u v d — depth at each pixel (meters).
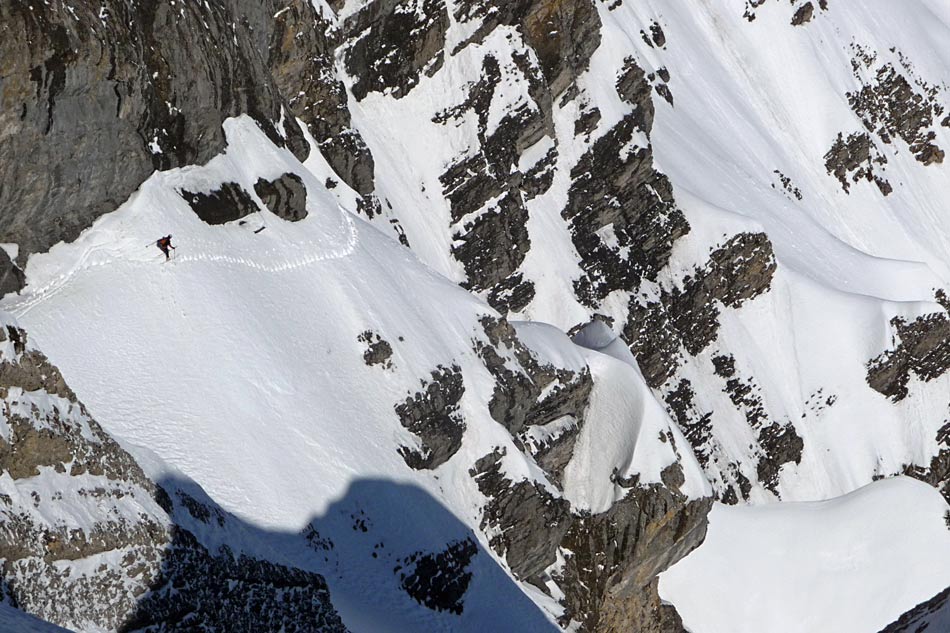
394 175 85.12
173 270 53.69
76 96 49.31
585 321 94.44
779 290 109.56
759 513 86.31
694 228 104.12
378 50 85.50
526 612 61.62
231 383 52.81
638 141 100.69
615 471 71.31
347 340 59.47
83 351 49.34
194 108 56.47
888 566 85.62
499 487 63.53
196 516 42.88
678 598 79.81
